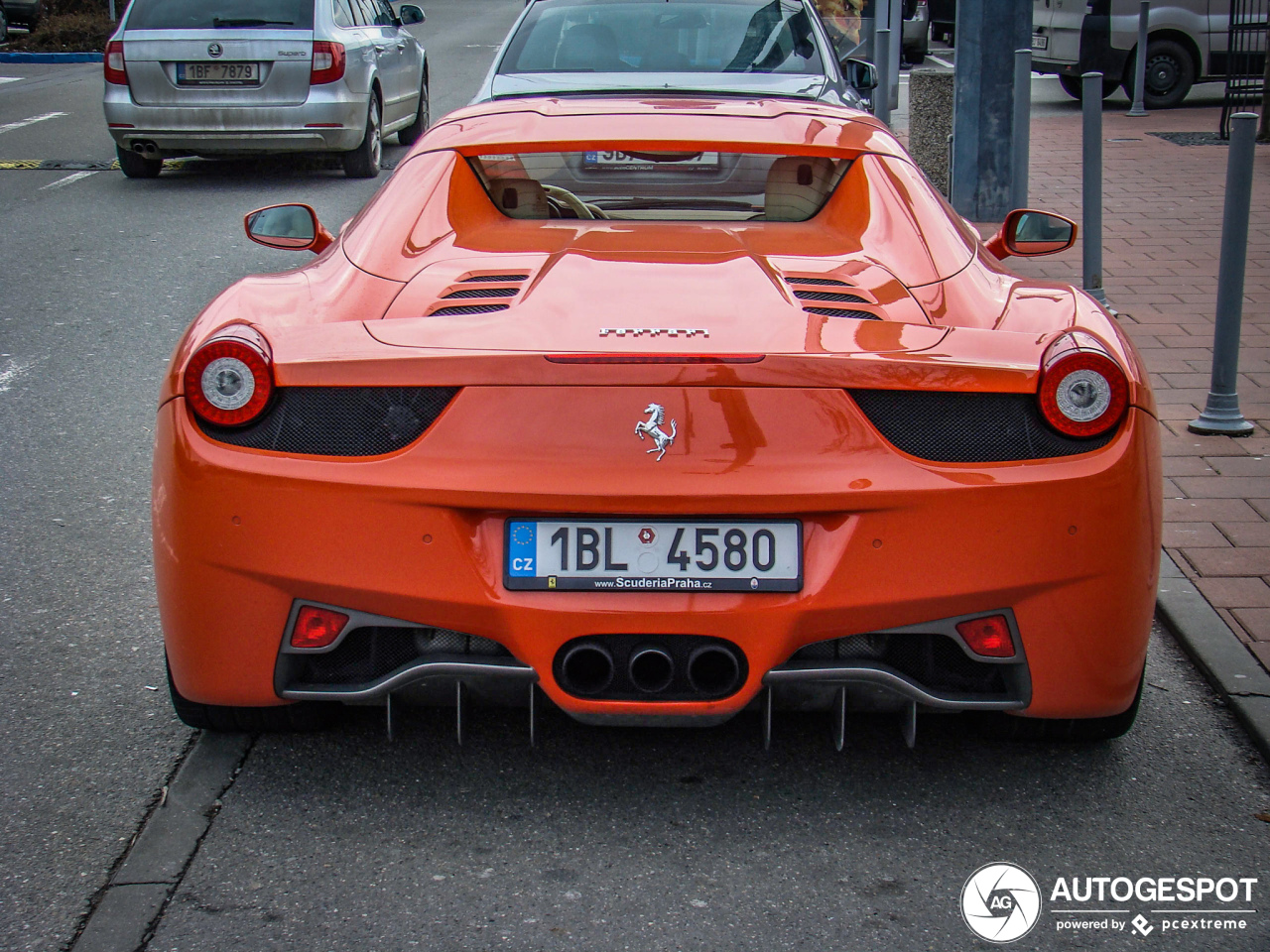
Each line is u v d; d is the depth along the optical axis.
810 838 2.59
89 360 6.07
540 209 3.41
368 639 2.57
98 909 2.34
